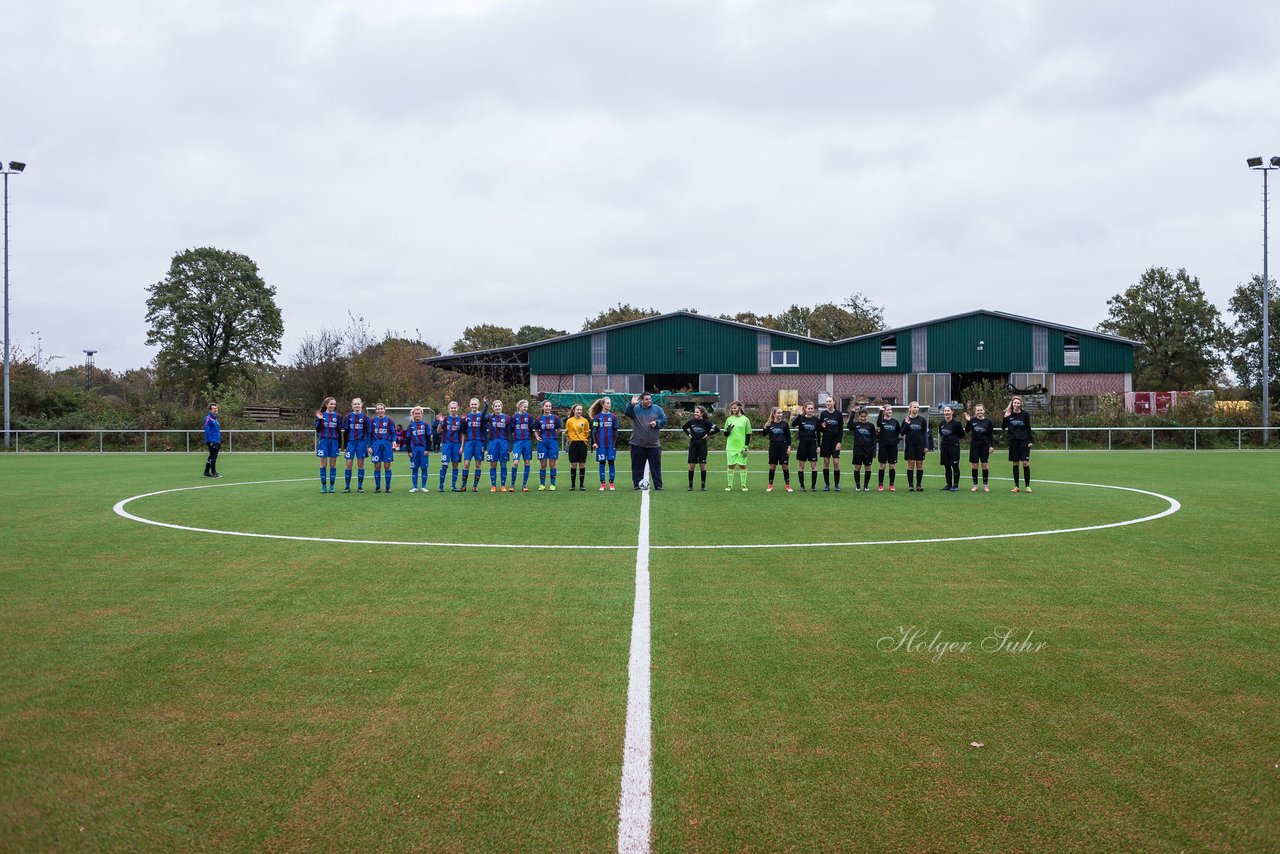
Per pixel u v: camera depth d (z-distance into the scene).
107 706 4.59
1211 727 4.28
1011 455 17.09
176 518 12.62
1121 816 3.40
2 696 4.75
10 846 3.21
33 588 7.55
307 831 3.30
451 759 3.92
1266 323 35.72
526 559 8.99
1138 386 65.44
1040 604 6.87
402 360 50.88
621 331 49.94
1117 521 12.10
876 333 49.25
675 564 8.69
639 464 17.81
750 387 49.84
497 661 5.37
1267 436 35.28
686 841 3.23
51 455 32.91
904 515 12.96
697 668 5.21
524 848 3.18
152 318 57.28
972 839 3.24
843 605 6.84
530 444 17.78
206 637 5.93
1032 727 4.28
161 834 3.29
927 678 5.02
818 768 3.82
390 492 17.27
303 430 37.31
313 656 5.49
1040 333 48.97
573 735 4.19
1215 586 7.57
